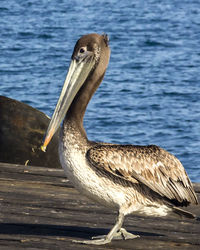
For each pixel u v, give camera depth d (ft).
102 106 101.04
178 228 27.66
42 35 186.70
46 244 24.99
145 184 24.63
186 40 180.65
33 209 29.66
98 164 24.06
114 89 114.83
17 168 36.65
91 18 228.43
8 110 43.52
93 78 25.31
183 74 130.62
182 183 25.53
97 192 24.58
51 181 34.40
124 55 155.74
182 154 76.59
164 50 163.53
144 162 24.71
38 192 32.37
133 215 29.45
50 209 29.73
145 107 101.24
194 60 147.84
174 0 288.71
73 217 28.71
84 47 25.45
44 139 25.12
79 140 24.52
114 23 215.92
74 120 24.77
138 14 240.53
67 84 25.48
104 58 25.53
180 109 100.27
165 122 91.86
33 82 119.96
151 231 27.22
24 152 43.06
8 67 135.54
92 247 24.77
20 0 283.38
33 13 242.37
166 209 25.55
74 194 32.37
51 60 145.28
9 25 208.23
